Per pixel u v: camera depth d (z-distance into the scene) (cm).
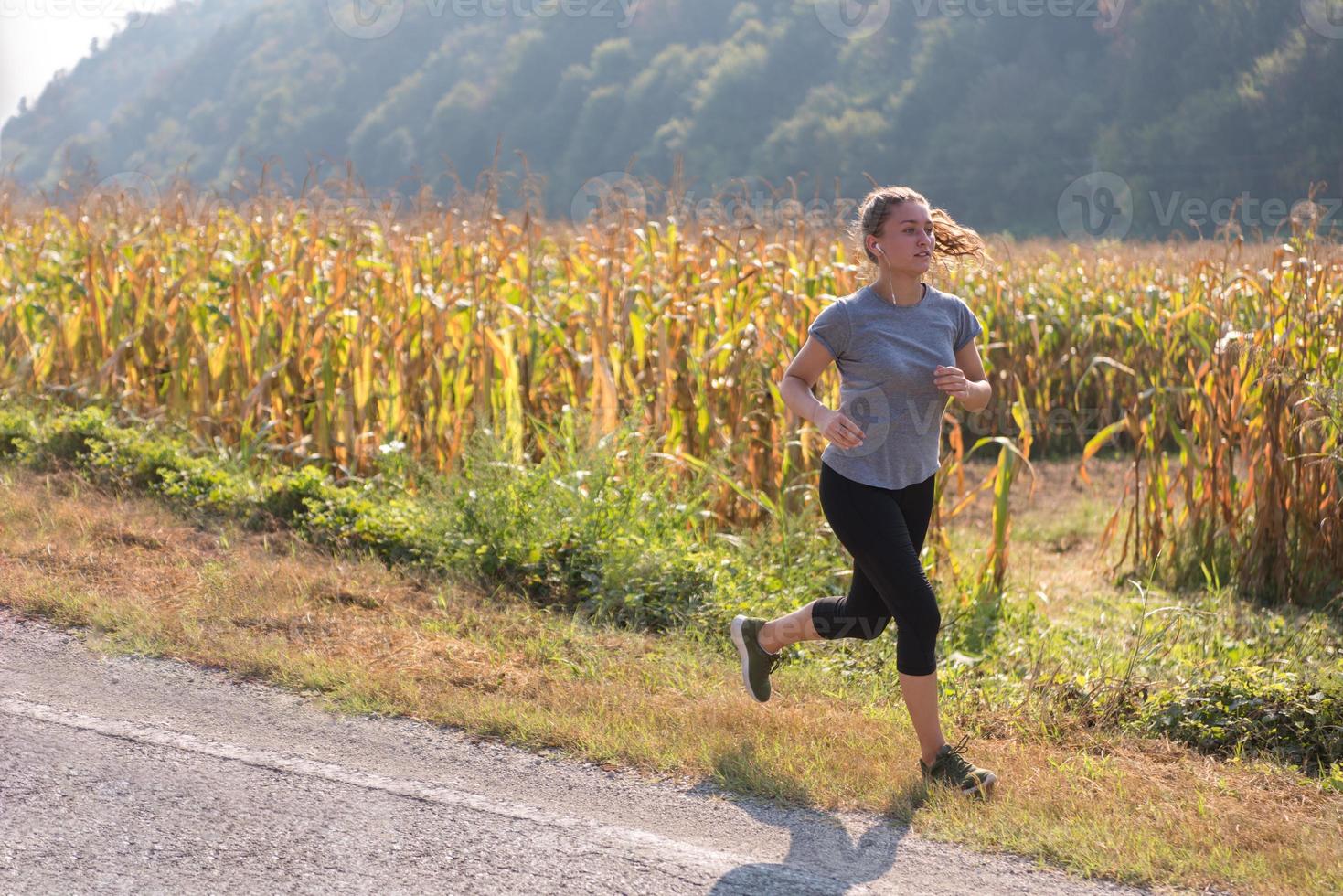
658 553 611
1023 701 493
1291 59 5297
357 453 771
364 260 841
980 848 350
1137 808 382
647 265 844
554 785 380
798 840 350
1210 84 5781
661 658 517
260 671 463
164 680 449
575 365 793
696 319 762
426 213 986
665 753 405
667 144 7119
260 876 306
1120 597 702
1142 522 862
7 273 1030
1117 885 331
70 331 901
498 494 634
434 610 560
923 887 324
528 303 822
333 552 634
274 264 912
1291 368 680
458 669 482
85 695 427
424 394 791
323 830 335
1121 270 1576
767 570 640
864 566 388
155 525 647
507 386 729
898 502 394
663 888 313
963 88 6781
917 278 387
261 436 777
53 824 326
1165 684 502
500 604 577
